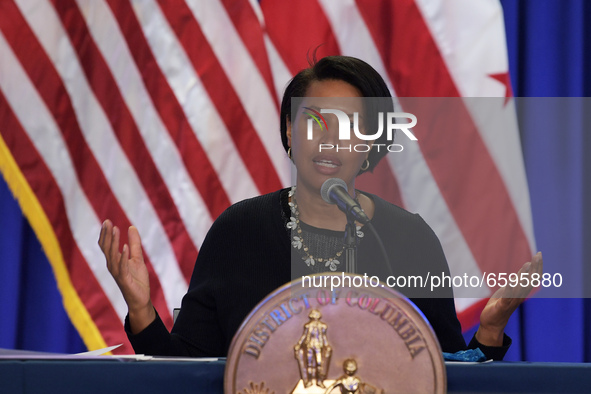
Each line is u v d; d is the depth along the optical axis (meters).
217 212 9.55
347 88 4.80
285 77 9.62
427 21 9.37
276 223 5.17
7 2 9.62
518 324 9.57
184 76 9.62
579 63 9.77
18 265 9.95
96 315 9.57
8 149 9.54
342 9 9.63
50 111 9.62
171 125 9.61
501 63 9.21
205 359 3.27
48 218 9.57
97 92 9.70
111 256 4.16
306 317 3.03
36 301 10.04
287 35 9.66
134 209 9.62
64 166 9.62
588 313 9.70
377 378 2.99
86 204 9.62
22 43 9.62
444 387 2.98
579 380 3.13
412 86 9.30
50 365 3.09
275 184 9.54
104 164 9.67
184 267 9.52
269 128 9.55
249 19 9.62
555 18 9.84
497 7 9.31
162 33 9.66
